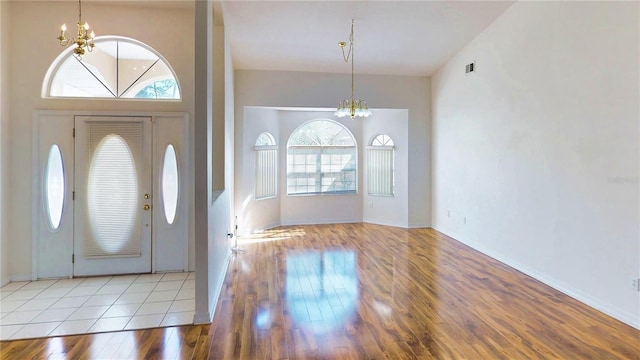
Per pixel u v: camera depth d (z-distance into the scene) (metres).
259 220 6.89
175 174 4.50
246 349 2.66
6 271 4.13
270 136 7.24
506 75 4.71
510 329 2.97
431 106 6.95
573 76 3.62
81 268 4.35
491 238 5.11
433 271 4.46
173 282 4.18
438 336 2.85
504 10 4.69
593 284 3.42
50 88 4.32
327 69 6.49
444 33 5.29
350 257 5.09
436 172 6.83
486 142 5.19
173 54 4.47
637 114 2.99
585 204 3.50
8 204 4.15
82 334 2.90
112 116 4.35
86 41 3.35
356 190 7.75
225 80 4.57
